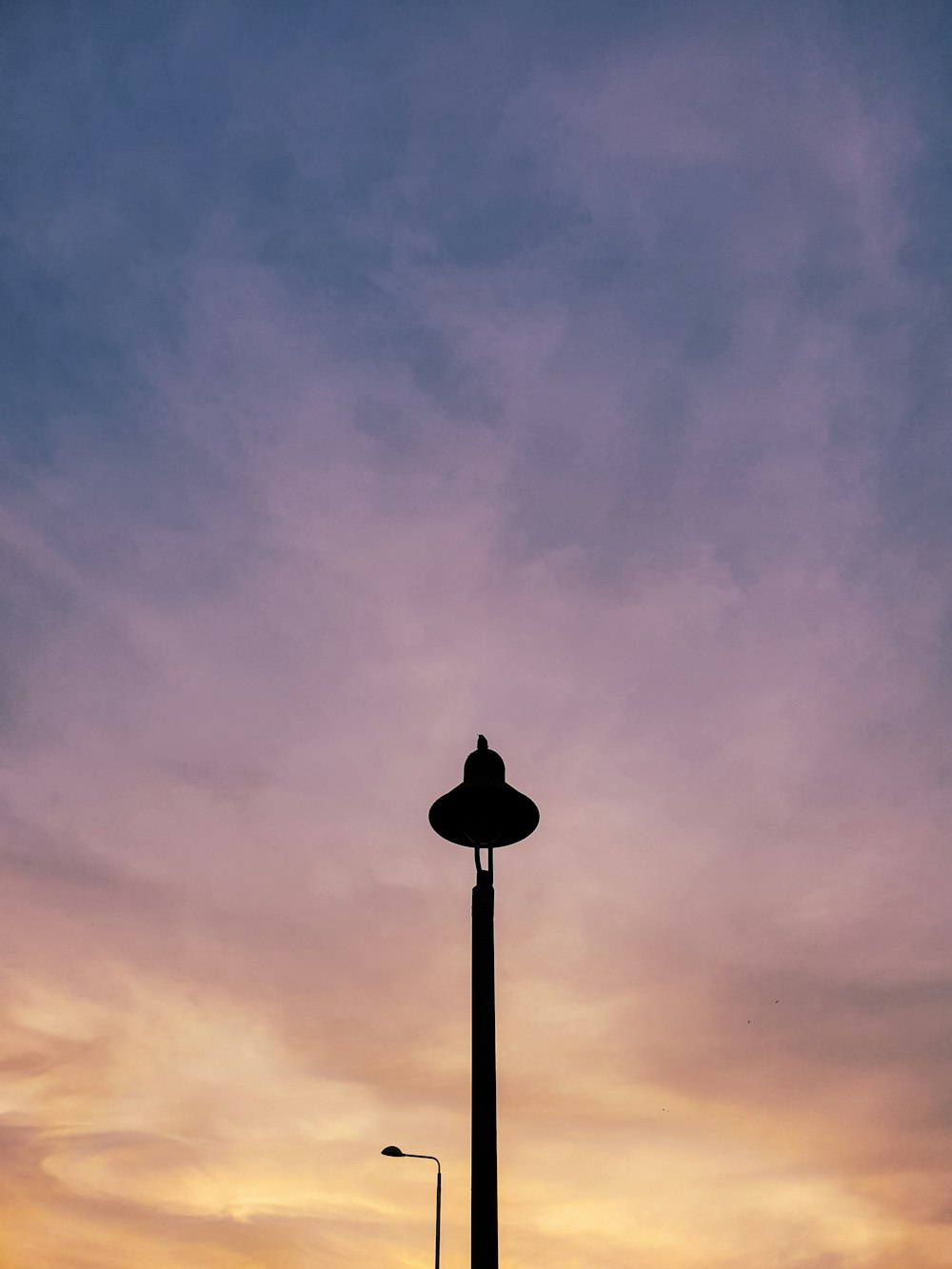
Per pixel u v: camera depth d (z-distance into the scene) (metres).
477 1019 8.46
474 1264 7.44
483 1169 7.74
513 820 9.58
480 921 9.01
